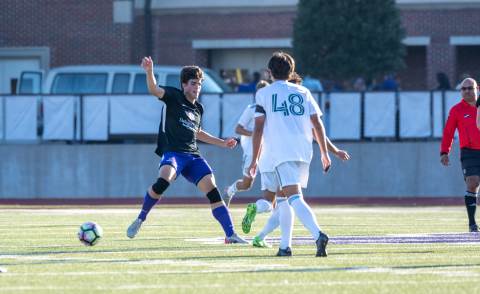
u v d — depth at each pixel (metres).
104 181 70.44
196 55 98.56
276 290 19.45
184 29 98.44
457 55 97.06
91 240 29.58
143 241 32.03
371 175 68.88
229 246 29.66
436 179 68.62
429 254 26.55
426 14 95.38
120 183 70.44
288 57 26.02
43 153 70.88
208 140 31.14
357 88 77.00
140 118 69.88
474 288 19.73
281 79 25.97
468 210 36.59
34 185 71.00
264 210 29.44
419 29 95.44
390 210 55.78
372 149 68.75
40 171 70.94
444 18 95.12
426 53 96.31
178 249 28.55
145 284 20.34
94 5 95.94
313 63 82.12
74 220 45.91
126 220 46.06
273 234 35.28
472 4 94.81
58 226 40.94
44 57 96.31
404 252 27.22
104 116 70.12
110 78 71.38
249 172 25.92
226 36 98.00
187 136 29.88
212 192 29.94
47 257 26.16
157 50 98.81
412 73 97.69
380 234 35.25
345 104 69.00
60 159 70.81
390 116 68.75
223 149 68.94
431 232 36.44
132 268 23.27
